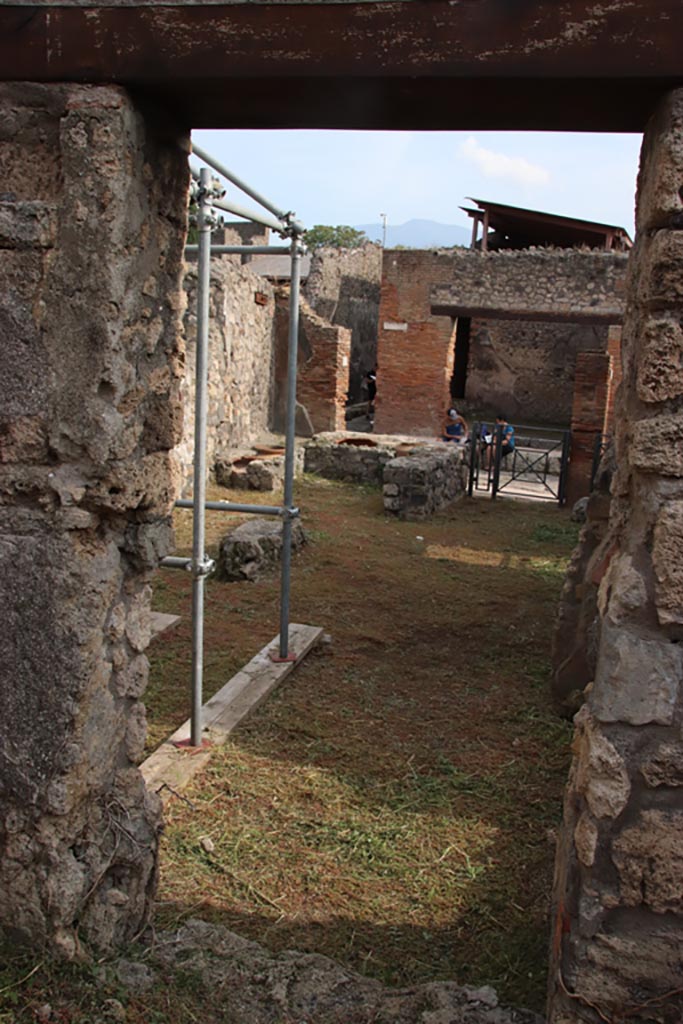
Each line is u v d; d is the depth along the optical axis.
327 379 15.49
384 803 3.68
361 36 1.99
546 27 1.92
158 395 2.54
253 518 9.13
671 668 2.02
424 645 5.78
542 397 22.19
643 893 2.07
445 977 2.63
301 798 3.70
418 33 1.97
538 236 21.98
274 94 2.18
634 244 2.28
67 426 2.26
